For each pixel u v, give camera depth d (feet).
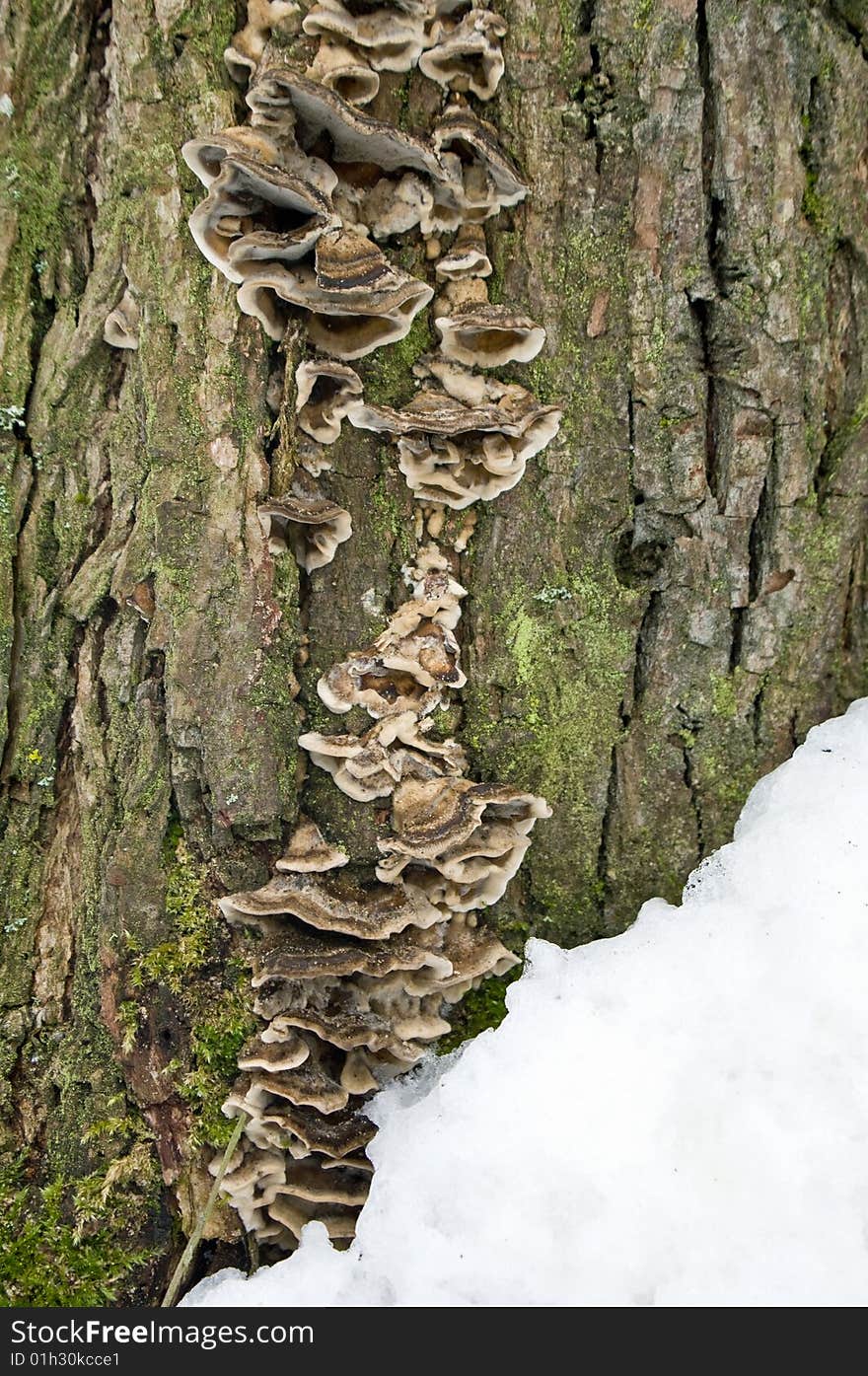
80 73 2.31
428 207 2.31
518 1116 2.23
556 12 2.31
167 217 2.30
